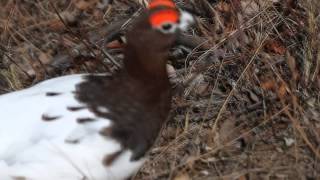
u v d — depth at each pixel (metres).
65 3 11.84
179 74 10.19
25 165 7.32
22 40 11.27
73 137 7.34
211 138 9.18
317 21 9.95
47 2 11.85
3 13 11.74
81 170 7.36
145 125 7.56
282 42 10.14
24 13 11.68
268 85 9.72
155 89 7.55
